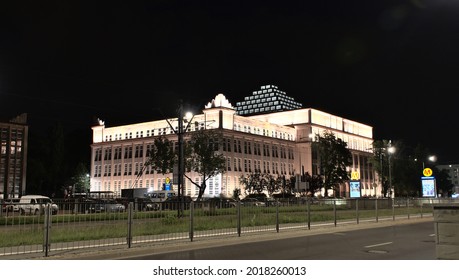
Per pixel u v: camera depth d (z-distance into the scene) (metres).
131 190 69.50
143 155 102.25
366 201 31.17
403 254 13.78
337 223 26.14
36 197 43.78
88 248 14.60
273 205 22.20
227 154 91.31
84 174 101.75
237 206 19.88
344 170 88.44
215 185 88.88
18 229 13.27
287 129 113.31
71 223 14.45
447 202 42.16
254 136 99.12
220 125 93.00
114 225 15.42
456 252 8.22
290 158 110.56
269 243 17.55
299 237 20.11
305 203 27.19
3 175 81.75
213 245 17.02
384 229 24.69
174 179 38.19
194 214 18.02
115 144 108.31
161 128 102.25
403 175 87.81
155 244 15.88
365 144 140.62
